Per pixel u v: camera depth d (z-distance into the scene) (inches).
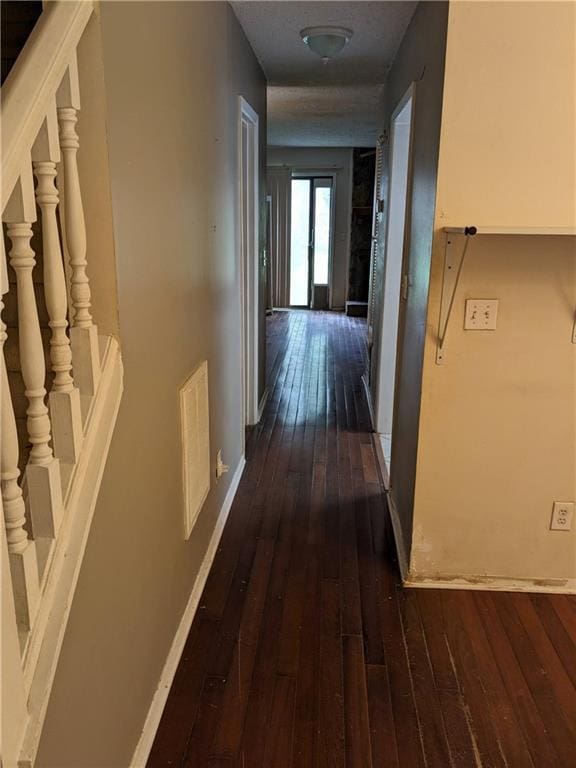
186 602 79.7
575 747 62.9
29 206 36.6
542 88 71.3
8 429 36.4
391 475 115.8
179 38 67.7
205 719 65.4
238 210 115.1
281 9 101.6
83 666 45.9
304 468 130.8
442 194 75.4
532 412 82.4
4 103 34.7
